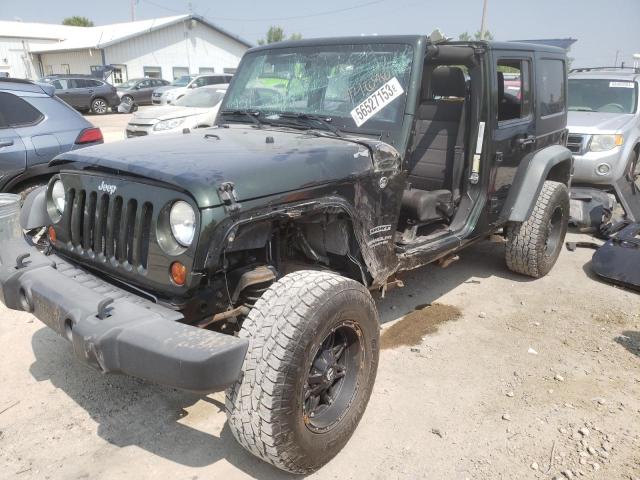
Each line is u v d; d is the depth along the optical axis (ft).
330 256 10.30
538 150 15.85
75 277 8.80
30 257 9.16
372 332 8.90
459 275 17.03
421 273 17.15
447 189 14.51
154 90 84.02
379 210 10.15
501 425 9.64
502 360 11.86
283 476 8.43
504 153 13.96
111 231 8.46
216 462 8.71
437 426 9.61
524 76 14.69
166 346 6.61
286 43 13.12
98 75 103.65
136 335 6.86
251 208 7.80
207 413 9.96
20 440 9.09
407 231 12.54
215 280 8.15
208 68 124.88
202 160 8.34
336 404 8.68
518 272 16.62
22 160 17.46
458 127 14.20
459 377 11.16
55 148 18.22
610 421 9.74
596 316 14.14
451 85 14.07
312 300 7.68
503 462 8.72
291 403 7.32
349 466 8.63
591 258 18.86
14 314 13.75
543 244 15.84
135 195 8.07
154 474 8.43
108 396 10.37
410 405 10.20
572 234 21.65
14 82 18.11
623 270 16.11
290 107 12.44
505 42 13.80
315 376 8.18
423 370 11.41
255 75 13.32
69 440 9.13
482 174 13.34
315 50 12.48
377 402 10.27
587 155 23.95
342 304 8.02
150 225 7.89
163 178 7.66
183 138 10.52
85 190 9.00
